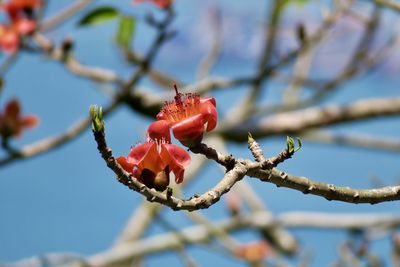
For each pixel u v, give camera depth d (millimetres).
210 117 3234
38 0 6754
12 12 6684
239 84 7230
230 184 3102
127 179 2869
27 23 6656
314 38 6934
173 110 3291
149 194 2895
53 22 6820
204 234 7742
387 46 7285
